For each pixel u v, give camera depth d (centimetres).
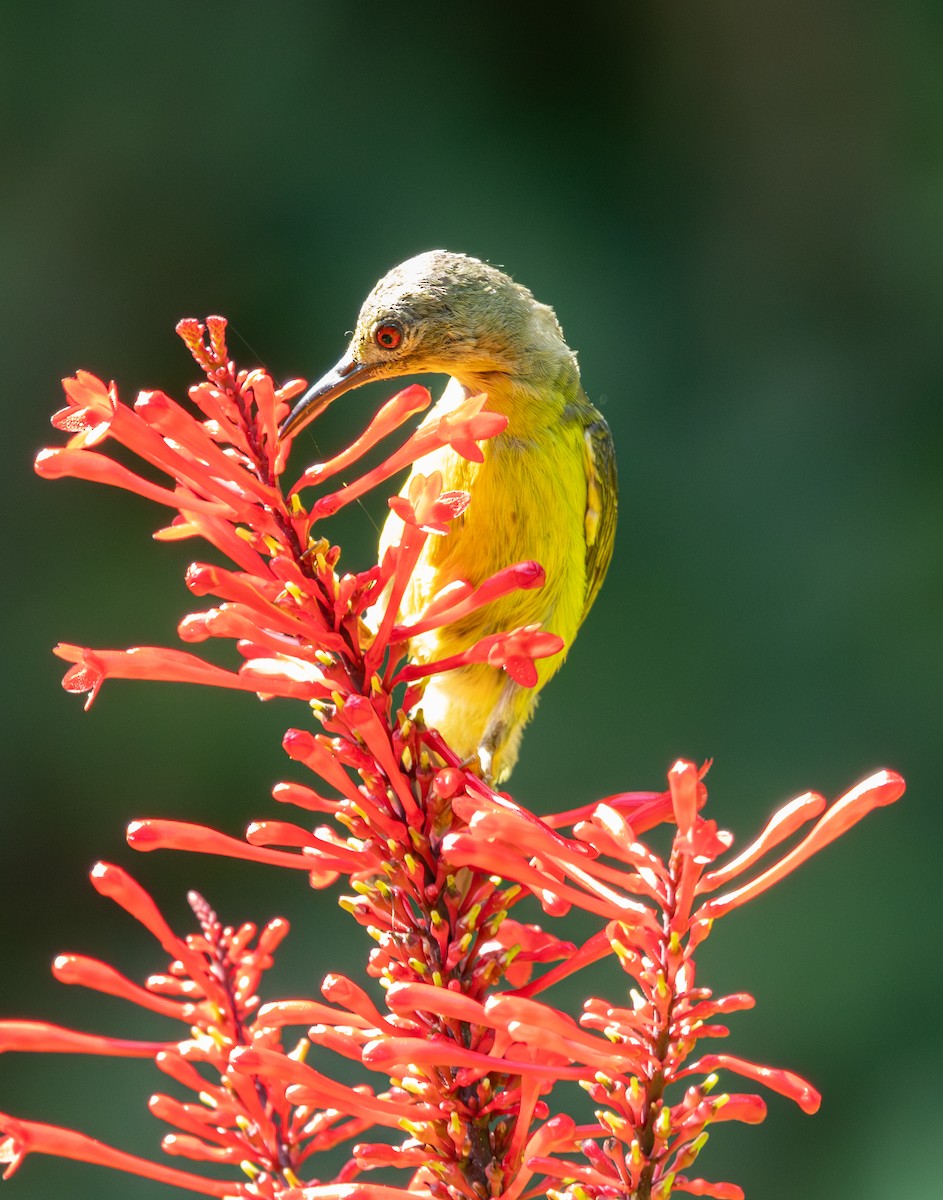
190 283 1412
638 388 1459
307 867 295
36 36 1422
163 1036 1252
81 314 1407
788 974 1269
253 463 282
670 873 254
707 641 1401
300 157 1436
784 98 1536
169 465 277
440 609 300
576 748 1371
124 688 1365
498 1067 262
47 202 1412
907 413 1444
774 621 1398
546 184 1487
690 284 1495
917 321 1474
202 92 1437
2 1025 297
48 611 1374
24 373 1396
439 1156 288
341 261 1417
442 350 532
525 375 541
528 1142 275
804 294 1500
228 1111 314
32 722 1345
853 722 1366
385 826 295
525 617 552
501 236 1453
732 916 1299
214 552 1400
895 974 1261
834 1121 1211
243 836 1345
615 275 1481
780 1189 1186
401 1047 261
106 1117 1195
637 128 1527
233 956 328
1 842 1333
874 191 1520
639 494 1437
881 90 1534
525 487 536
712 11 1525
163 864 1344
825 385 1467
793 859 252
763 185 1527
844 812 247
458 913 294
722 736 1374
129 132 1423
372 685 296
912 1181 1152
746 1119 257
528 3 1503
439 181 1448
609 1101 261
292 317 1408
